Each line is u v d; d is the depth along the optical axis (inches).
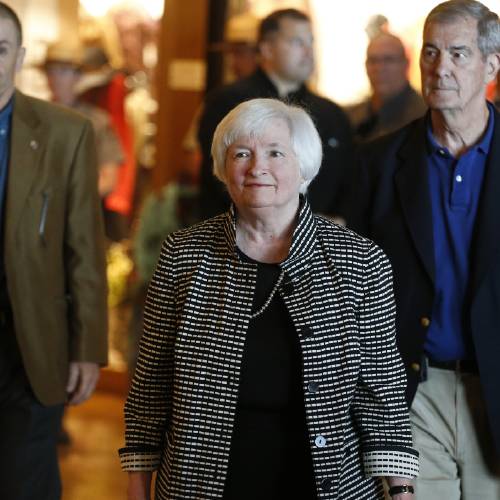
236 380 190.2
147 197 531.2
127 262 536.7
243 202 192.2
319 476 187.6
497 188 239.5
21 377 273.9
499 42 239.5
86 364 284.0
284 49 356.5
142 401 202.1
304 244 193.3
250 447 192.5
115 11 528.1
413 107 396.5
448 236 243.1
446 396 245.6
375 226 251.9
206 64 513.3
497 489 246.1
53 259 278.7
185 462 191.0
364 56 460.4
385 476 195.2
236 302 192.7
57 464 284.4
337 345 190.9
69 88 524.4
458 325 241.3
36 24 533.3
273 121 191.2
